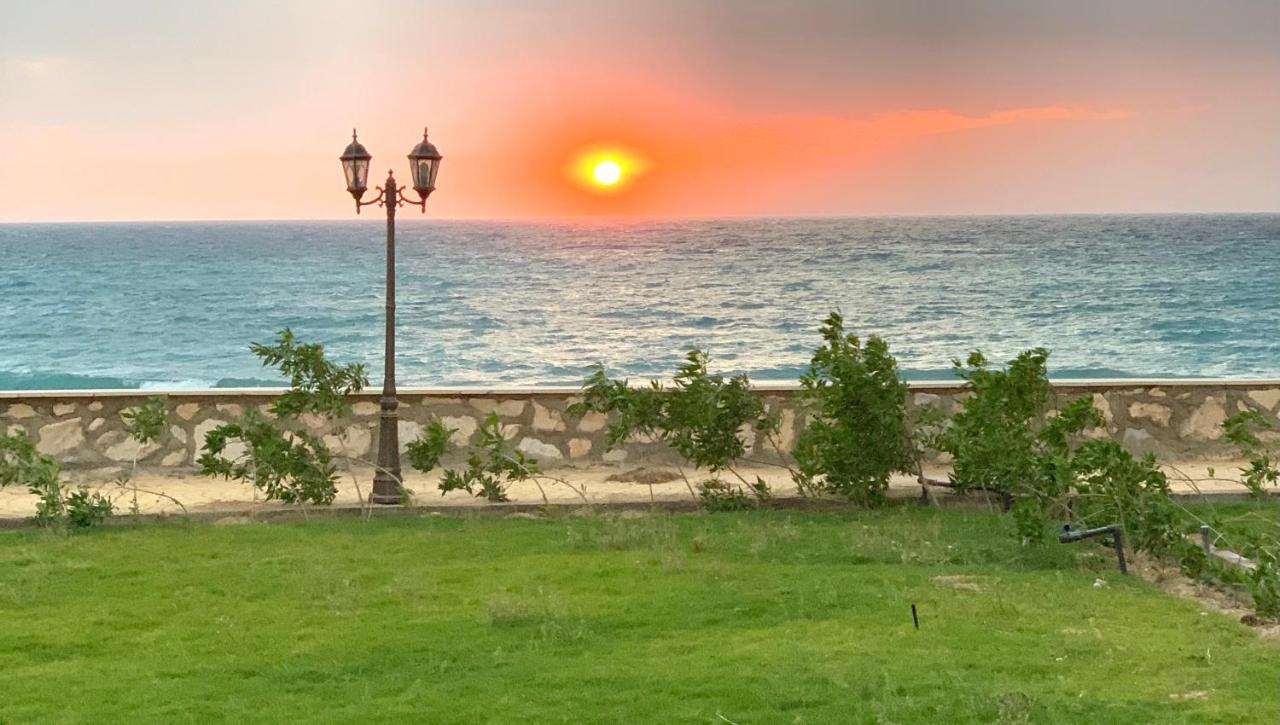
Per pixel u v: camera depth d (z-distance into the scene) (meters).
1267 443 15.48
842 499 13.72
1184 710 6.85
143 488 14.64
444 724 6.83
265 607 9.45
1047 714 6.75
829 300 71.44
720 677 7.52
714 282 84.06
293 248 133.12
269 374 46.50
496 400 15.40
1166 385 15.43
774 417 14.50
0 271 95.81
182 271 94.94
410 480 15.02
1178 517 10.53
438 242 147.00
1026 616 8.83
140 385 43.94
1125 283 78.12
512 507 13.44
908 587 9.78
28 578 10.36
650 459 15.46
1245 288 73.38
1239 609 9.07
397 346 51.81
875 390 13.33
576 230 199.00
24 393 15.00
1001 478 12.59
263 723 6.89
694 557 11.06
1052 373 45.28
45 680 7.73
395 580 10.14
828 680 7.41
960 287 78.75
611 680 7.52
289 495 13.46
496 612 8.95
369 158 13.85
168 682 7.66
